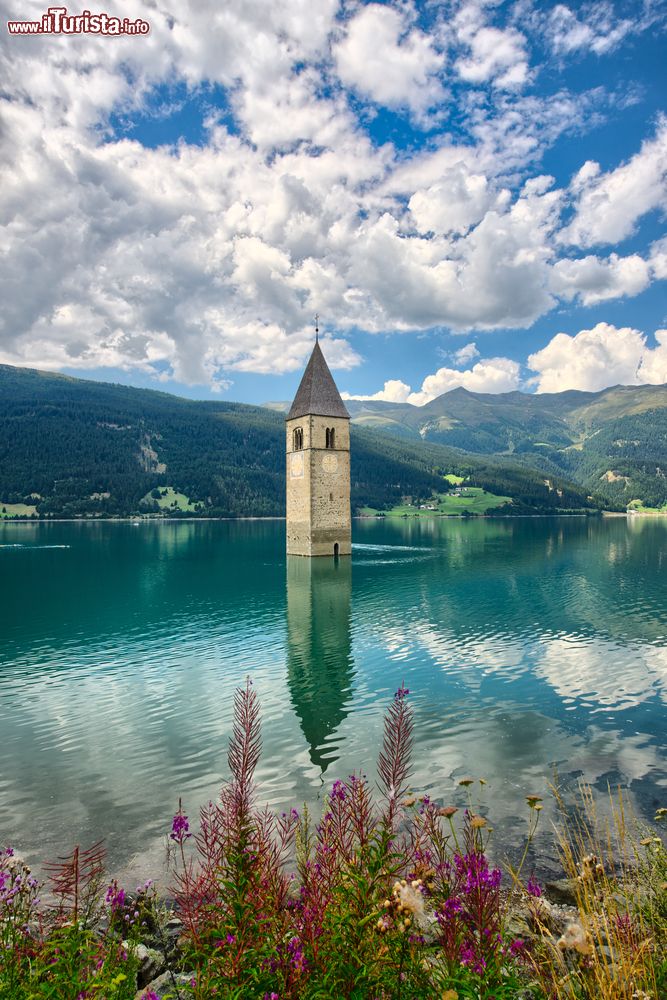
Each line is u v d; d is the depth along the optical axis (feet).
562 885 28.43
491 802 40.63
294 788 42.80
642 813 38.88
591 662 77.87
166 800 42.14
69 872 18.95
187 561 225.56
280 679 71.41
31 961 15.17
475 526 529.86
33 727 56.75
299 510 239.71
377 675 72.69
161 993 19.17
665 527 508.12
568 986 14.60
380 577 170.09
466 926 13.74
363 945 12.89
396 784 15.52
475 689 66.80
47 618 112.57
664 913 19.90
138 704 63.16
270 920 13.41
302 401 234.99
